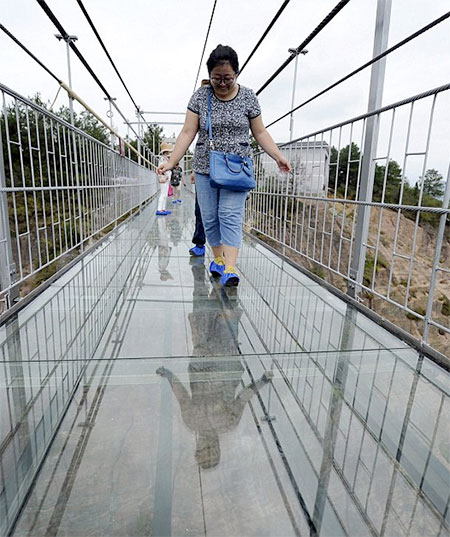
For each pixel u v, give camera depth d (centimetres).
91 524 64
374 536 63
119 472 74
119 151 452
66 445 82
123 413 93
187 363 120
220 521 65
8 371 113
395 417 95
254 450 81
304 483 73
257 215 383
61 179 223
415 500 70
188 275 226
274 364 121
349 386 109
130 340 136
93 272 229
